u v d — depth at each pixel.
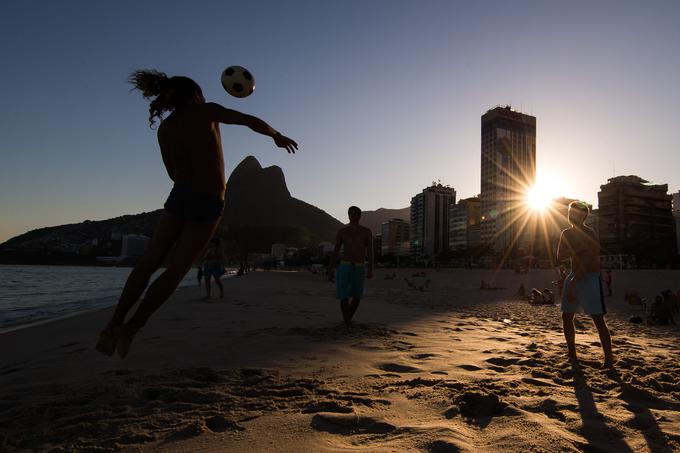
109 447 2.30
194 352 5.08
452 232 185.25
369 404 3.02
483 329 7.93
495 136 169.50
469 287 29.22
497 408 2.92
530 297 15.87
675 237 84.94
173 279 2.39
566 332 4.82
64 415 2.89
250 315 9.41
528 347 5.69
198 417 2.75
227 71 2.93
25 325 9.16
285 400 3.14
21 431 2.62
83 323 8.92
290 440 2.37
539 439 2.39
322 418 2.68
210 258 14.10
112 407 2.98
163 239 2.49
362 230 7.02
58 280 51.47
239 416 2.75
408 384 3.64
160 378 3.79
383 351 5.21
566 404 3.08
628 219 112.19
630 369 4.36
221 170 2.57
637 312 12.88
